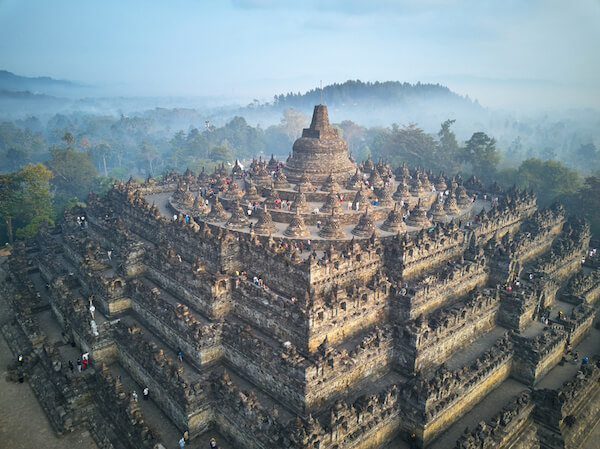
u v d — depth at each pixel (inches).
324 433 1457.9
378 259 2536.9
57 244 3521.2
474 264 2573.8
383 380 1941.4
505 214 3622.0
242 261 2650.1
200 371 1972.2
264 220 2925.7
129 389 2052.2
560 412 1911.9
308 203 3430.1
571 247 3260.3
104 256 2925.7
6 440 1831.9
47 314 2758.4
